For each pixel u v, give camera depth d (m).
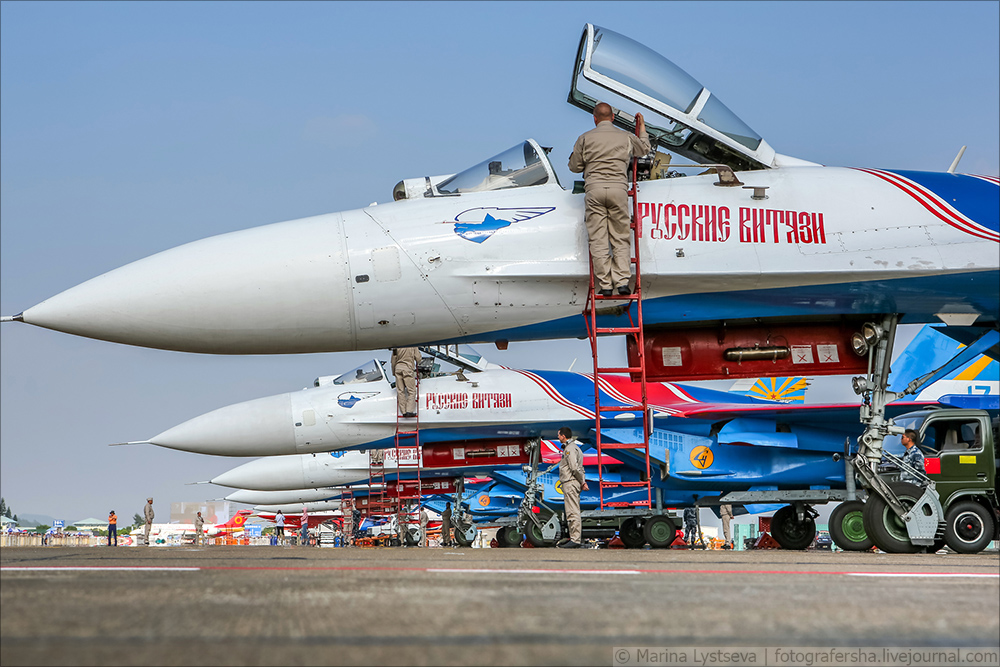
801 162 11.48
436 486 26.41
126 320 9.77
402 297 10.05
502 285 10.14
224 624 2.60
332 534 49.41
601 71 10.67
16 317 9.73
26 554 6.69
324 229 10.28
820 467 15.74
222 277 9.84
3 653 2.14
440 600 3.19
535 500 21.36
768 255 10.12
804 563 6.00
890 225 10.35
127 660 2.05
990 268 10.14
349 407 23.47
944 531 8.99
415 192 11.22
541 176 10.91
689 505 19.69
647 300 10.44
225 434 23.55
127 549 8.41
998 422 11.22
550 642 2.30
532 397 21.25
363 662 2.04
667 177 10.99
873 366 10.97
